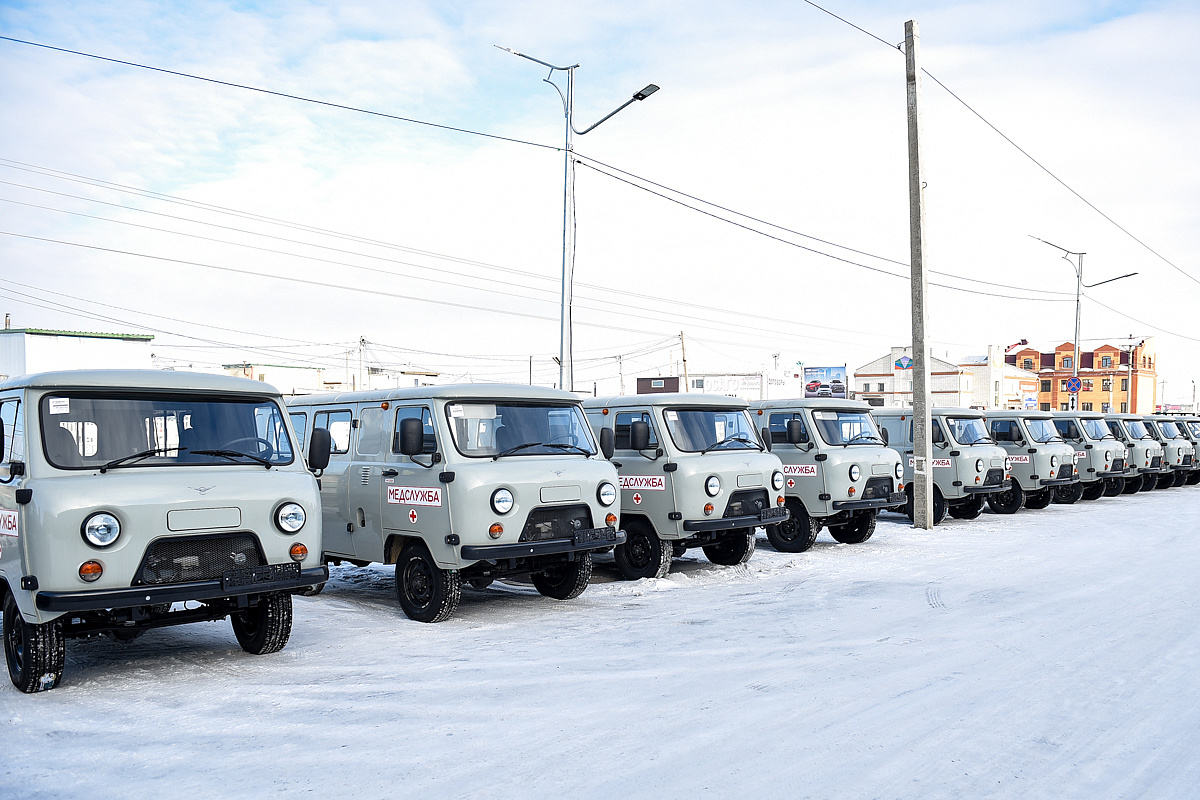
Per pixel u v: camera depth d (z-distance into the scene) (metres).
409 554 9.45
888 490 14.80
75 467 6.57
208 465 7.05
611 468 9.98
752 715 5.90
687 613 9.50
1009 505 20.62
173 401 7.17
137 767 5.08
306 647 8.00
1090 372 90.94
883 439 15.47
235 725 5.80
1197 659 7.25
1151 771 4.91
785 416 14.80
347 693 6.50
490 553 8.74
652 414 11.84
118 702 6.31
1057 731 5.55
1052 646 7.73
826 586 11.14
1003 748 5.26
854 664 7.20
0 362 31.41
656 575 11.70
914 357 17.97
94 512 6.29
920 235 18.17
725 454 11.96
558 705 6.17
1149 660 7.23
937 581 11.41
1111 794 4.61
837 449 14.39
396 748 5.35
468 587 11.52
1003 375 82.31
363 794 4.66
